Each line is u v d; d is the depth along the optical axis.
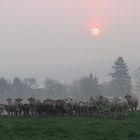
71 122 44.09
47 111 54.94
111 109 53.84
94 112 54.31
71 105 54.72
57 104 54.59
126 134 38.69
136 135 38.38
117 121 45.59
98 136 37.78
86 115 54.25
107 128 41.03
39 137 37.09
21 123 43.56
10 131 39.50
